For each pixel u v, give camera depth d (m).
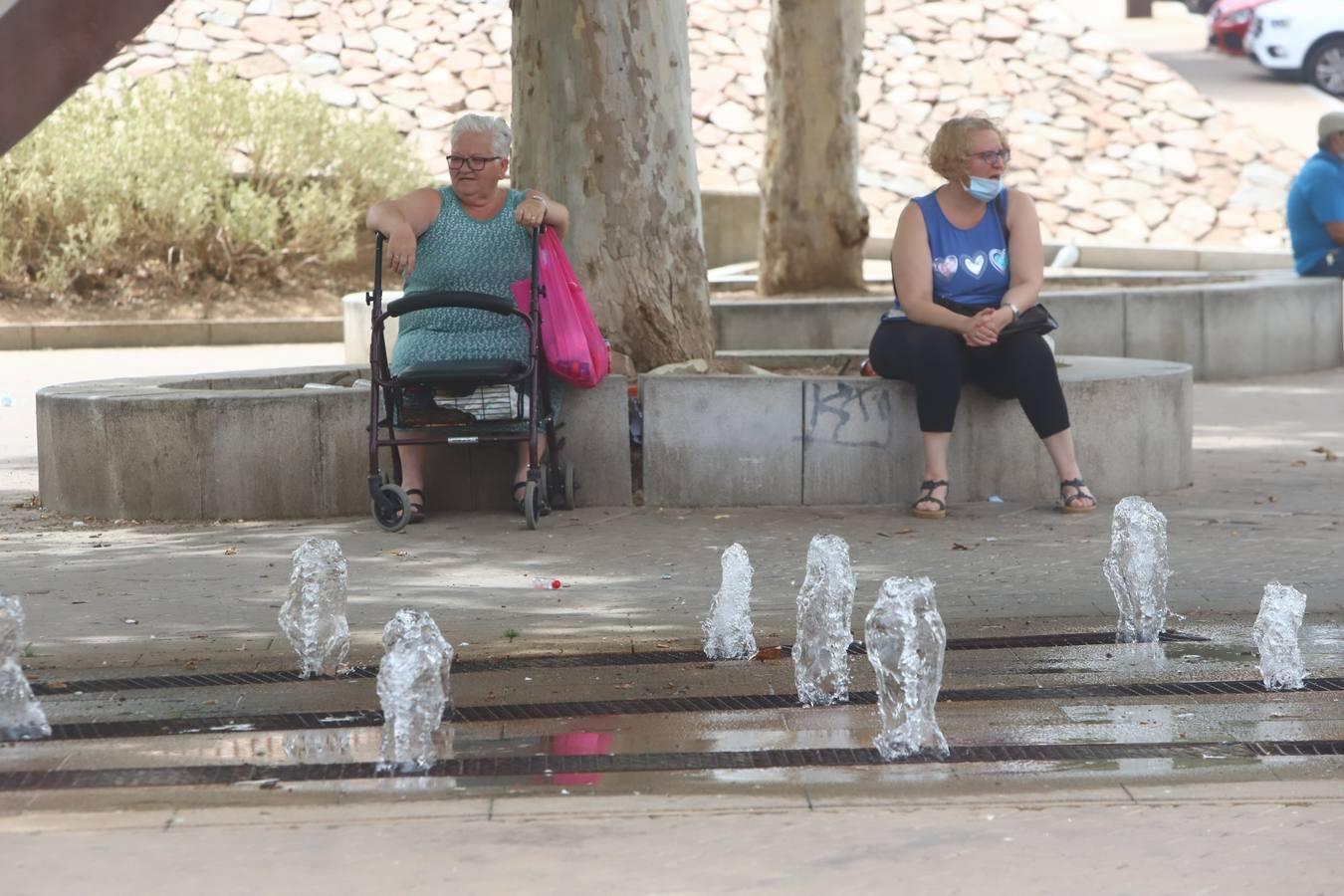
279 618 12.98
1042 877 7.88
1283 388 27.23
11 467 20.75
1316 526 16.59
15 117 11.12
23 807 9.02
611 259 18.86
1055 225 46.16
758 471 17.72
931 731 10.00
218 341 36.84
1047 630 12.98
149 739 10.39
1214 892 7.69
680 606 13.73
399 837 8.45
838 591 11.42
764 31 52.66
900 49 52.59
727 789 9.24
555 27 18.59
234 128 40.81
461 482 17.67
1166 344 28.16
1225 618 13.32
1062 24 53.97
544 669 11.95
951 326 17.08
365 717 10.83
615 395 17.67
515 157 19.16
